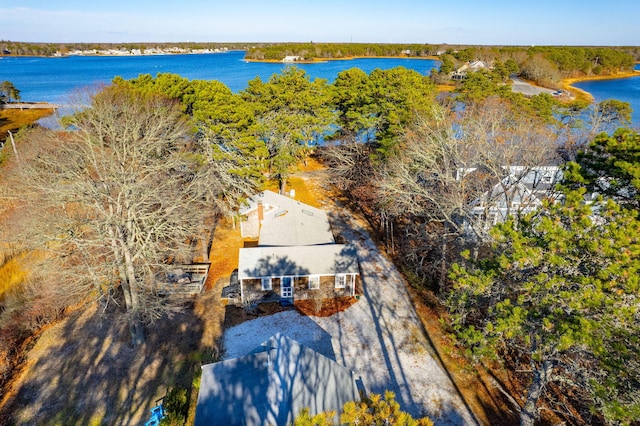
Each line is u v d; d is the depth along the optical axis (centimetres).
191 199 2297
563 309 1055
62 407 1664
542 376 1270
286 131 3619
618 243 973
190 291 2409
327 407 1354
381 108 3619
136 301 1934
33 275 2339
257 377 1471
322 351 1984
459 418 1647
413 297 2431
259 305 2325
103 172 2144
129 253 1931
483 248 2459
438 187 2616
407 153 2616
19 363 1897
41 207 2106
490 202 2155
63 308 2270
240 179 3017
